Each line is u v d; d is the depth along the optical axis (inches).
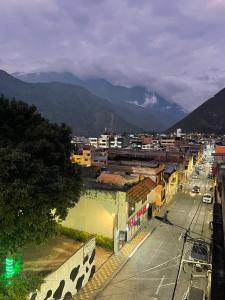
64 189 912.3
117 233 1398.9
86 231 1430.9
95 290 1099.3
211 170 4197.8
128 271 1243.2
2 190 772.0
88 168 2011.6
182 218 2020.2
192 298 1018.7
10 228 805.9
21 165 832.9
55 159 972.6
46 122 1099.3
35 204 836.0
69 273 1025.5
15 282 852.0
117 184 1608.0
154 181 2037.4
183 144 6215.6
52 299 941.2
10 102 1106.1
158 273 1240.2
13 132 1013.8
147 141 6973.4
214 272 1288.1
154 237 1640.0
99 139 7283.5
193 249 1446.9
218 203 2417.6
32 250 1154.0
